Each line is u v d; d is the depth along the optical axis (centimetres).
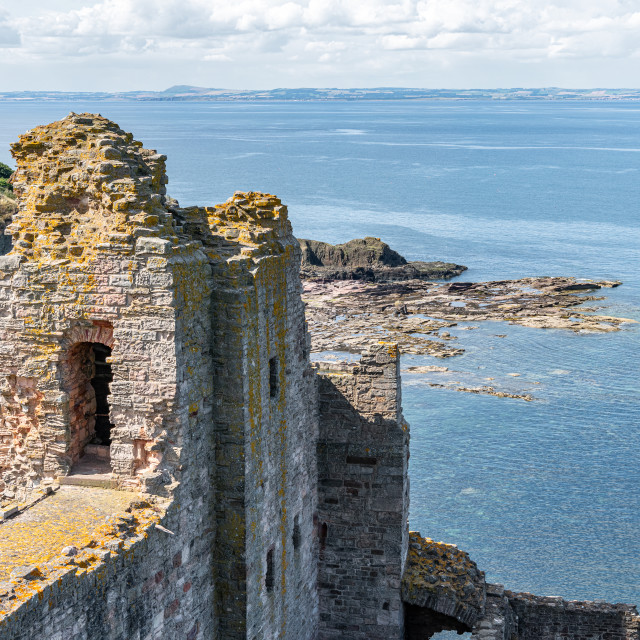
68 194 2356
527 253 17612
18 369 2392
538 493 6831
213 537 2506
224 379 2448
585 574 5678
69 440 2414
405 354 10538
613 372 9894
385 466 3256
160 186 2630
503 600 3447
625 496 6806
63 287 2314
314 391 3200
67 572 1827
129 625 2056
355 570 3312
